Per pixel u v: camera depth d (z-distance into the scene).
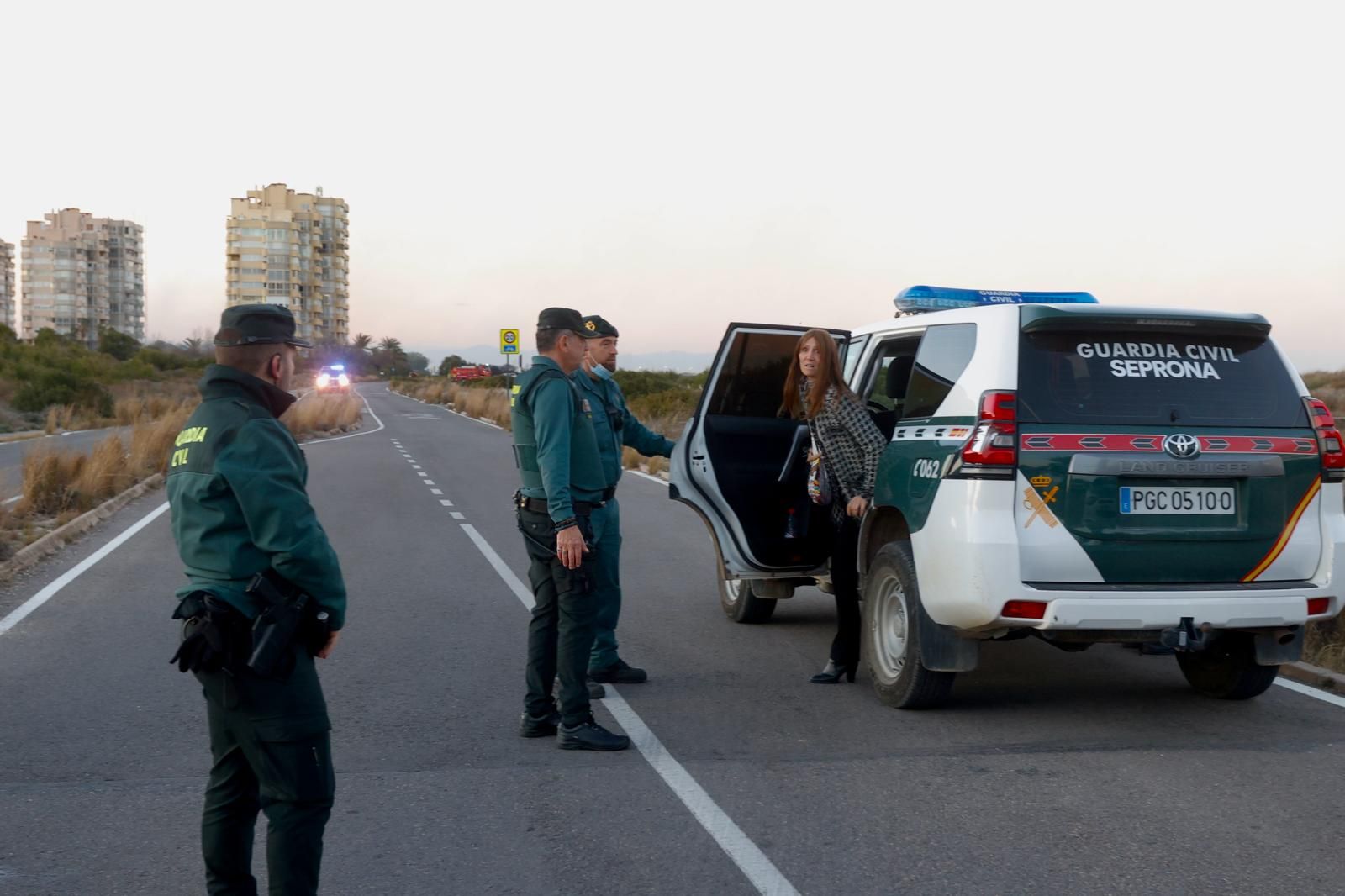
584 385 6.33
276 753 3.10
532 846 4.20
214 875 3.28
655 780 4.92
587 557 5.27
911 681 5.81
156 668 6.86
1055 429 5.27
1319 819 4.44
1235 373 5.56
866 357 7.13
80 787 4.82
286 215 183.62
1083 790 4.77
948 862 4.05
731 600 8.48
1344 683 6.43
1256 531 5.41
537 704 5.52
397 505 15.97
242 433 3.04
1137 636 5.30
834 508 6.36
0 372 53.28
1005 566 5.17
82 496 14.52
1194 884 3.85
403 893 3.82
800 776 4.97
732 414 7.40
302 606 3.08
